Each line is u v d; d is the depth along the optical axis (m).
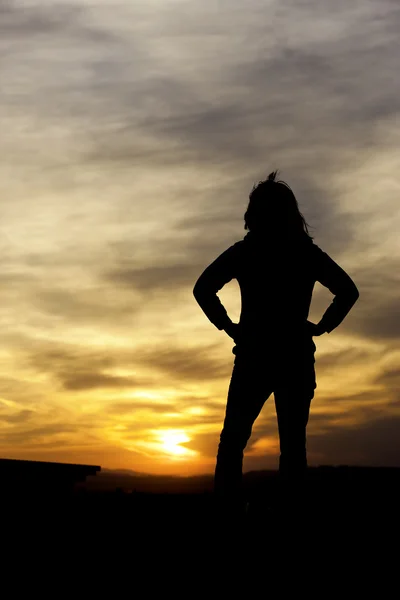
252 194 3.73
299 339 3.58
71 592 3.15
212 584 3.25
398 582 3.26
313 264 3.65
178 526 3.99
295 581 3.26
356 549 3.62
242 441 3.62
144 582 3.26
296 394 3.56
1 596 3.10
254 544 3.59
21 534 3.90
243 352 3.59
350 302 3.64
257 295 3.60
